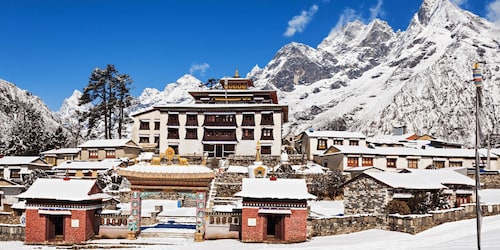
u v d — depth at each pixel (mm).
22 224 41281
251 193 37781
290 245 36500
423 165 88562
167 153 40812
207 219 39500
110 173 78000
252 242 37594
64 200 37844
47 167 92938
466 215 43438
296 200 37875
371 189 47938
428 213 41875
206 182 39281
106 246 36562
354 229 42344
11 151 117438
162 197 68000
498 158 90562
